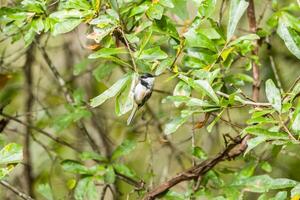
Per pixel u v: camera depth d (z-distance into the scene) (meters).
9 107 8.69
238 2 4.66
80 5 4.45
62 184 7.82
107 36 4.48
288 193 5.79
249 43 5.15
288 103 4.22
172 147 7.57
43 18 4.70
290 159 8.38
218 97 4.78
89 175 5.84
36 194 8.33
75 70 7.04
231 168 6.36
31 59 8.23
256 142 4.11
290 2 7.50
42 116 8.19
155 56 4.38
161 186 5.73
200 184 5.78
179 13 5.25
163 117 7.37
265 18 7.54
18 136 8.50
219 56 4.71
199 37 4.60
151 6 4.50
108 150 8.21
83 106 6.86
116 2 4.43
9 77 7.29
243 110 7.69
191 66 4.73
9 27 4.91
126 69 6.68
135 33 4.49
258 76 6.04
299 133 4.13
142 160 8.37
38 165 8.46
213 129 7.97
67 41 8.73
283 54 7.98
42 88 8.45
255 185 5.54
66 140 8.15
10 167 4.64
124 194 7.34
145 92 4.34
